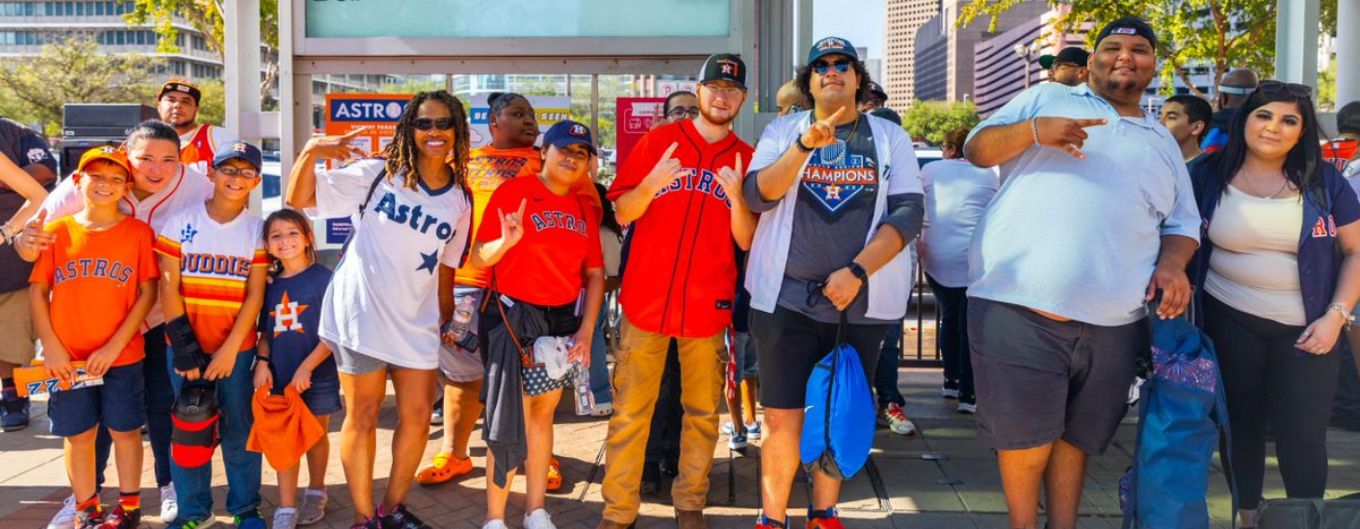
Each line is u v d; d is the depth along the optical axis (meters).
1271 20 14.65
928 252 5.42
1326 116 5.87
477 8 5.88
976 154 3.27
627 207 3.58
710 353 3.83
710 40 5.80
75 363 3.67
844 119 3.50
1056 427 3.19
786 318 3.53
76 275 3.66
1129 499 3.16
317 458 4.08
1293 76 5.96
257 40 5.85
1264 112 3.39
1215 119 4.88
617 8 5.86
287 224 3.78
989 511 4.20
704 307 3.71
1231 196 3.53
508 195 3.68
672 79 5.99
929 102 71.62
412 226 3.62
